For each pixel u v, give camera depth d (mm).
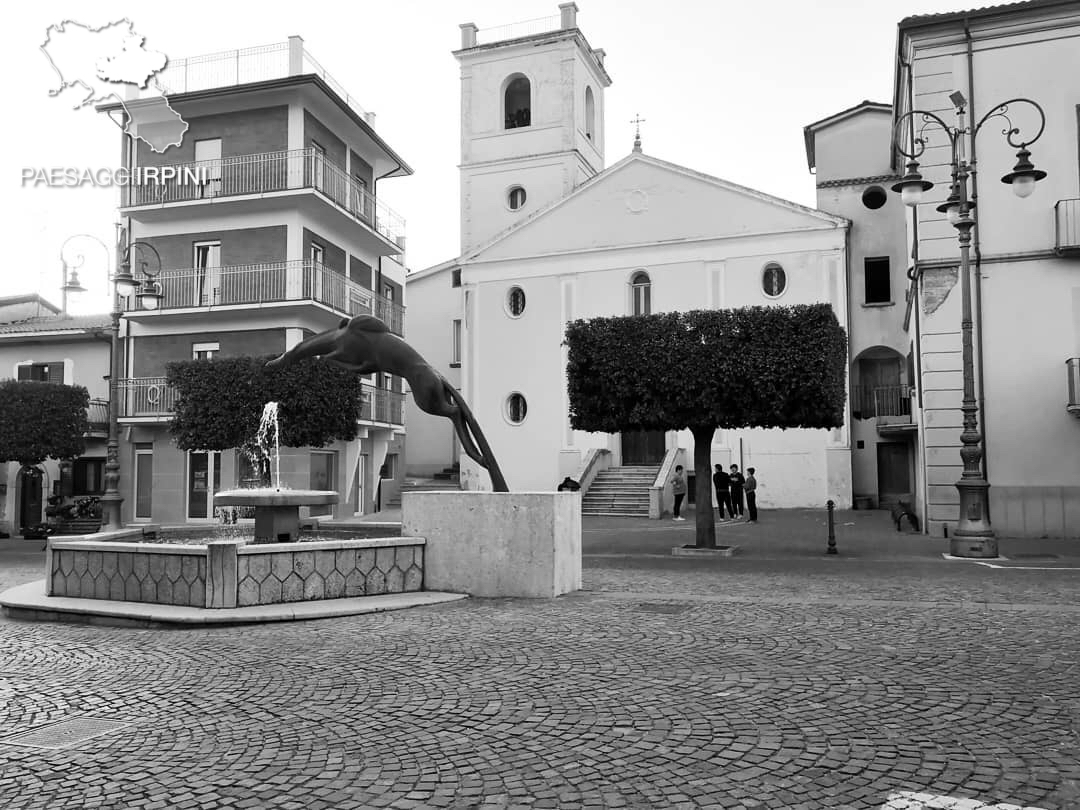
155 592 9805
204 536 13641
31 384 25500
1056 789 4113
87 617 9492
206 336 27734
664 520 24734
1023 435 18344
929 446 19047
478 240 36625
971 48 19141
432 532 10867
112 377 21672
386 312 32219
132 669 7105
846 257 29000
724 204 30172
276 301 26250
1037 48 18766
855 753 4637
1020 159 14445
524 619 8938
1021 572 12758
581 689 6059
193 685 6480
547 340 31969
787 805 3967
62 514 26875
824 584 11664
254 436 21938
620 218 31406
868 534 19625
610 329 16484
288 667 6965
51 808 4113
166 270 28234
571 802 4043
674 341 15852
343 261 30391
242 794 4227
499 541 10547
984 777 4277
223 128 28266
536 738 4988
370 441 31562
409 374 11570
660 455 30469
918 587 11211
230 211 27656
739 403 15531
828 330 15195
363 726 5297
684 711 5465
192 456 27406
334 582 10055
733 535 20000
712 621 8742
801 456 28266
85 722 5586
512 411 32500
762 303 29469
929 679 6219
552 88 35812
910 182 14977
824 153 30500
